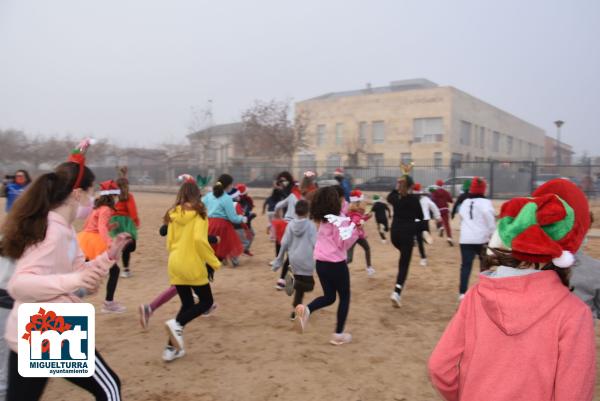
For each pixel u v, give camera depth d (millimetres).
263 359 4465
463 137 42062
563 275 1779
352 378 4082
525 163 24172
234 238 7926
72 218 2562
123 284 7484
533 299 1696
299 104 46125
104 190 5441
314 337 5066
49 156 52250
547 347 1635
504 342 1708
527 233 1705
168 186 43312
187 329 5293
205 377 4074
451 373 1870
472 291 1909
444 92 39406
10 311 2625
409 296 6762
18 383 2365
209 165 43281
